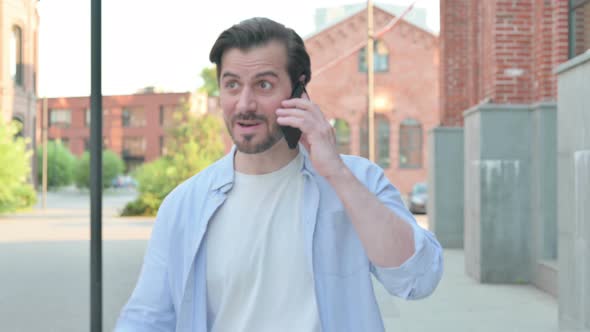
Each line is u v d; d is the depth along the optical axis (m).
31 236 17.69
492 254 9.73
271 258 1.62
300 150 1.70
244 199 1.66
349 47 44.12
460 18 14.74
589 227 5.57
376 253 1.48
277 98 1.54
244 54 1.52
